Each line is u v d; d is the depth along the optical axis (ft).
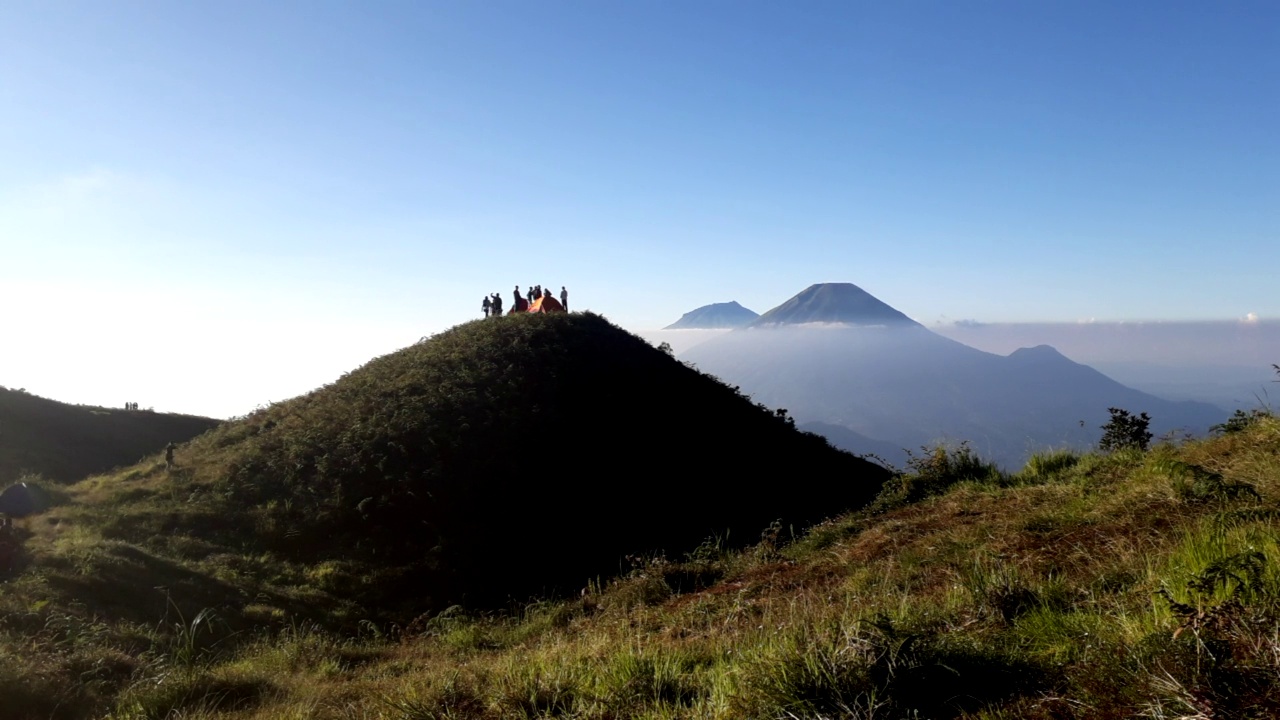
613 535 64.34
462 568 57.52
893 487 38.01
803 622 16.81
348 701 23.84
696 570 34.65
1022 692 11.30
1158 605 12.52
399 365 91.25
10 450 102.27
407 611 51.29
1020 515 26.23
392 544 59.82
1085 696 10.24
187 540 57.21
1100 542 20.01
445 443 71.97
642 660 16.72
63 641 34.81
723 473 78.38
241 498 66.28
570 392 84.02
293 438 75.82
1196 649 10.01
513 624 40.01
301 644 38.50
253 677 29.73
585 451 75.25
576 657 19.52
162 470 77.87
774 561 32.78
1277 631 9.86
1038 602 15.35
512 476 69.05
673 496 71.97
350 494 64.95
